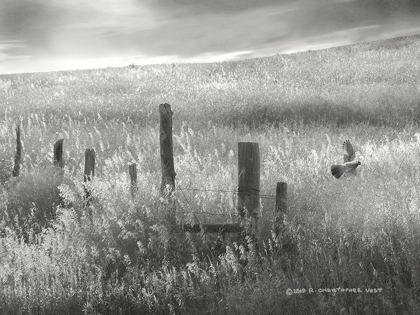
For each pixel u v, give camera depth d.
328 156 12.30
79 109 24.11
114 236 8.19
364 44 47.34
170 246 7.78
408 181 9.87
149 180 10.41
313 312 6.14
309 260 7.07
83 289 7.14
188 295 6.79
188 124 19.38
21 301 6.91
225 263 7.19
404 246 7.10
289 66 38.81
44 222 9.84
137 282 7.07
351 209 8.31
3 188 11.51
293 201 8.91
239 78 34.44
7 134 17.28
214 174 10.65
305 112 21.11
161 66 44.03
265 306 6.37
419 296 6.30
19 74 44.44
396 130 16.84
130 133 17.47
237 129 18.58
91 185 9.59
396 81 29.75
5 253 7.97
